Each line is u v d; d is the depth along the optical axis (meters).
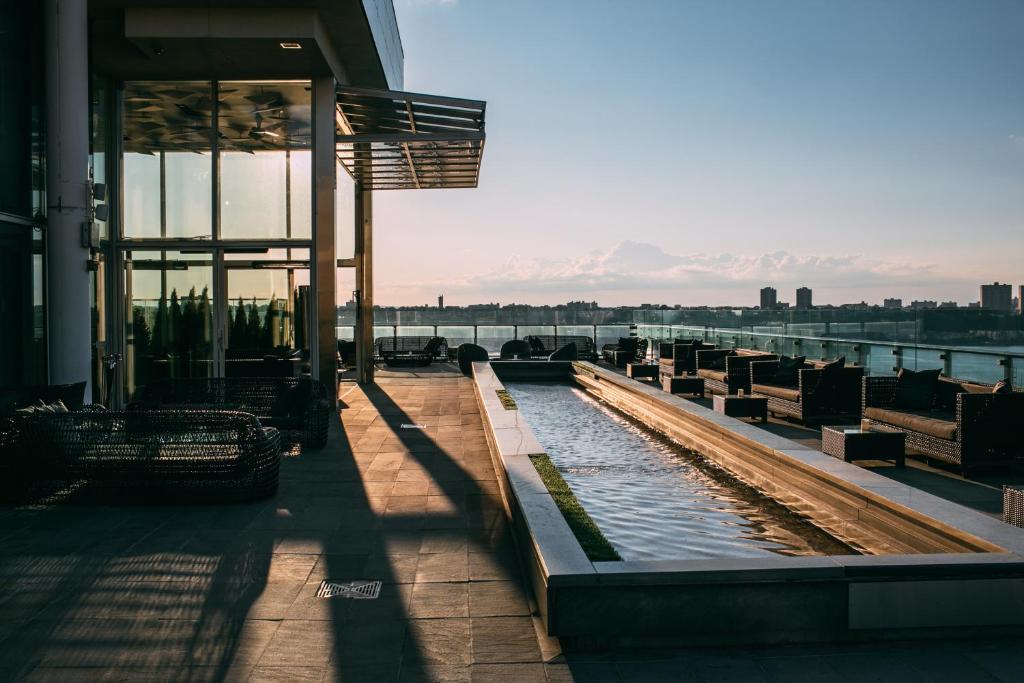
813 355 14.86
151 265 13.02
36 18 9.84
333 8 11.34
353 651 3.84
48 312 9.88
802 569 3.94
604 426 11.20
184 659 3.74
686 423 9.76
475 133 13.51
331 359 13.06
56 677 3.56
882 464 7.93
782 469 6.78
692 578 3.90
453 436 10.39
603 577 3.86
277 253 13.15
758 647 3.91
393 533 5.86
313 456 8.95
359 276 17.45
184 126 13.02
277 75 12.95
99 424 6.65
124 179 12.97
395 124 15.38
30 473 6.57
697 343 17.75
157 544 5.55
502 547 5.52
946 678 3.57
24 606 4.40
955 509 4.97
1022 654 3.83
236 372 13.10
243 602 4.46
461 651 3.85
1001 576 4.00
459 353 20.23
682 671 3.64
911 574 3.98
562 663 3.73
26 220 9.55
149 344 13.01
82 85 9.55
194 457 6.63
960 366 10.73
